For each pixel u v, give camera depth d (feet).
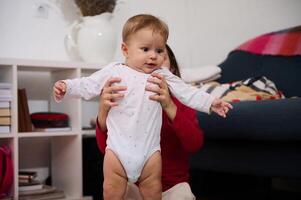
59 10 8.05
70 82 3.99
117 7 8.71
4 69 6.63
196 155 6.84
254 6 9.48
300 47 7.97
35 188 6.56
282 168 5.52
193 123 4.37
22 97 6.61
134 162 3.79
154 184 3.89
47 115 6.86
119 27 8.73
